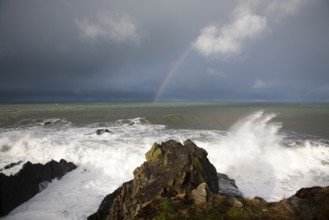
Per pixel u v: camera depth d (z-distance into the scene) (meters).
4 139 23.06
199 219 6.79
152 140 23.70
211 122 37.56
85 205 12.85
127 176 16.88
